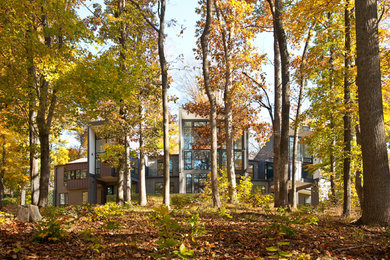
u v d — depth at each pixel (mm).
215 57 23797
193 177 36281
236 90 21203
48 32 13219
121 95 14438
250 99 23125
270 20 21453
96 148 34750
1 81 12867
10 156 25516
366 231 8664
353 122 15523
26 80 13797
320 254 6156
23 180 28453
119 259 5684
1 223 8031
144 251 6242
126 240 7129
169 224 6363
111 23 19438
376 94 9727
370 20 9883
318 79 15281
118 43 19766
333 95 14711
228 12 22688
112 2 22266
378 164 9578
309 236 7668
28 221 8906
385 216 9461
